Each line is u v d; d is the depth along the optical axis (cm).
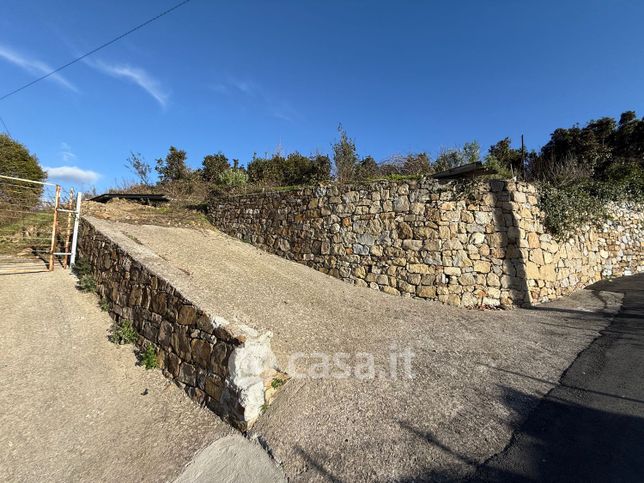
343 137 1356
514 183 739
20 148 1484
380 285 760
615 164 1311
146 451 294
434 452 277
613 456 261
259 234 998
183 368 376
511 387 372
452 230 725
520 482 242
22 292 553
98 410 341
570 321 593
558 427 301
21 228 783
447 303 698
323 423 313
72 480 267
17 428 309
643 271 1043
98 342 452
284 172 1648
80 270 639
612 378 381
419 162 1288
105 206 1095
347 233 822
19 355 406
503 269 702
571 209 834
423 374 401
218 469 274
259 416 322
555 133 1628
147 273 459
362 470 263
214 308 377
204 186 1727
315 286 716
